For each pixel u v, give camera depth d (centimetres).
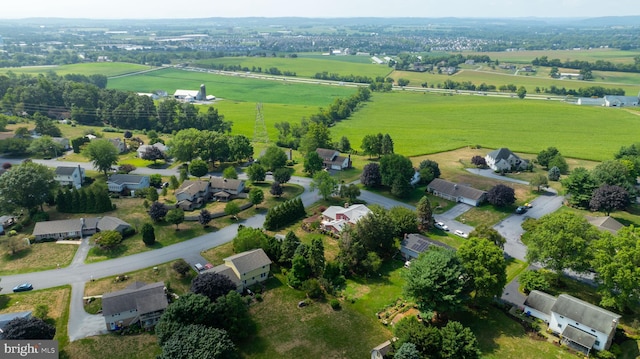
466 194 14262
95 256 10531
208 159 17762
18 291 9038
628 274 7906
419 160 18938
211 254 10719
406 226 11538
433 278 7975
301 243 10250
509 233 12131
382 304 8969
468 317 8475
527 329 8144
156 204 12481
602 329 7475
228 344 7031
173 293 9006
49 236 11300
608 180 13512
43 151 18212
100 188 13262
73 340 7669
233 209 12631
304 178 16675
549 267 9331
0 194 12100
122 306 7969
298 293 9306
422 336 7206
